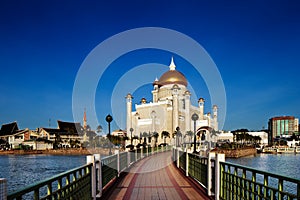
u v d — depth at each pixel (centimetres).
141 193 755
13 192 262
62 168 3916
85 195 544
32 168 3912
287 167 4294
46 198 339
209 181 710
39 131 9050
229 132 8775
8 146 8406
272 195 369
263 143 9550
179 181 952
